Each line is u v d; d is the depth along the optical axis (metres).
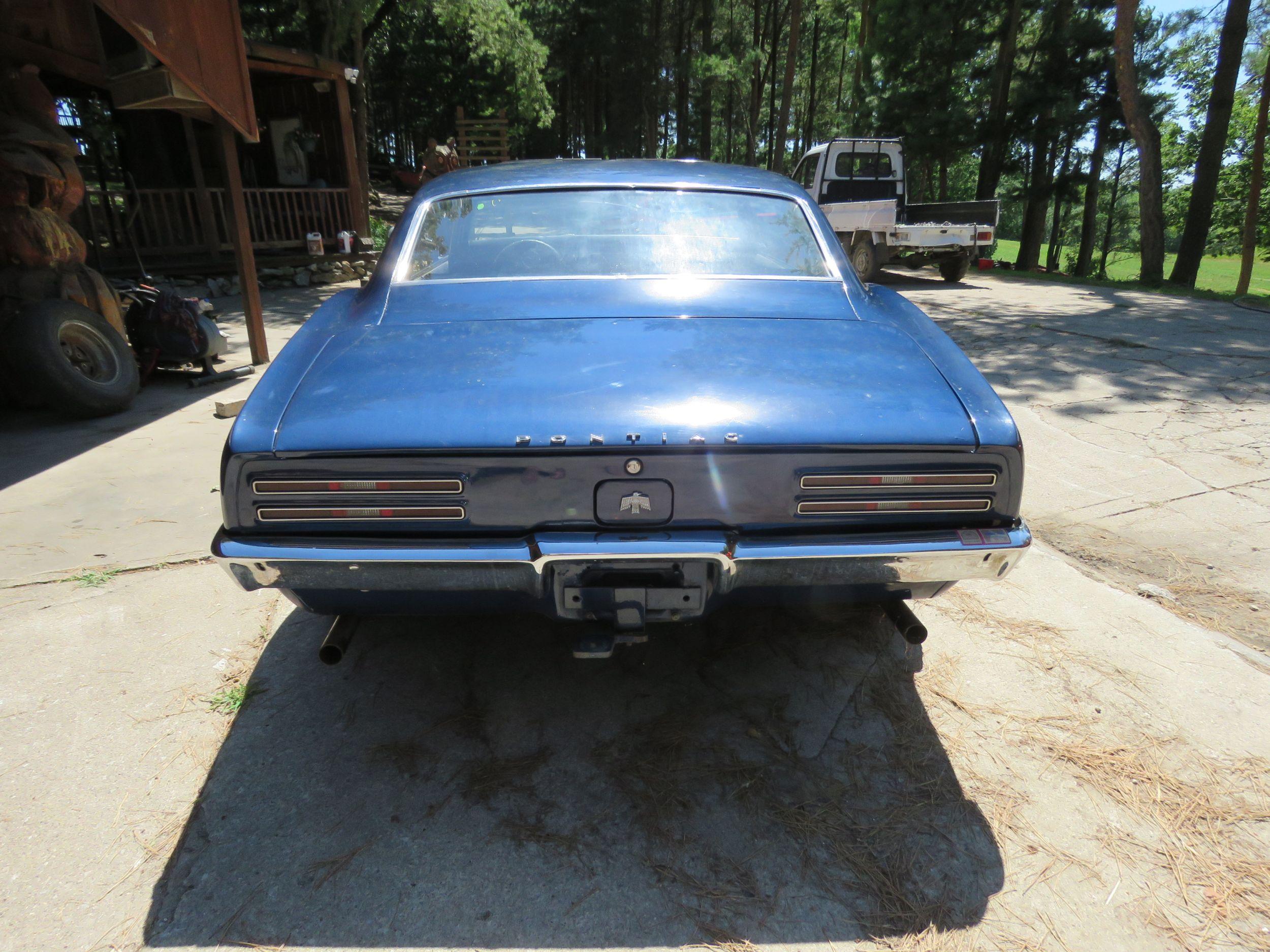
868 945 1.69
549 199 2.80
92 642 2.81
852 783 2.16
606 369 2.01
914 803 2.09
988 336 8.17
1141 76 19.31
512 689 2.55
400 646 2.79
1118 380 6.20
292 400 1.93
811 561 1.86
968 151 22.44
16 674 2.62
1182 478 4.28
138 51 6.12
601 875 1.85
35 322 5.33
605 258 2.60
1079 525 3.79
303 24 21.59
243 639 2.84
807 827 2.00
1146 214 14.36
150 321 6.61
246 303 7.22
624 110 36.53
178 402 6.19
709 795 2.11
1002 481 1.88
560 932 1.71
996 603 3.07
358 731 2.36
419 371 2.01
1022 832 1.99
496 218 2.74
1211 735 2.34
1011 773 2.19
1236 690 2.54
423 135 41.72
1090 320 9.17
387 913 1.75
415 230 2.71
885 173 14.59
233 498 1.82
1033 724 2.39
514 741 2.32
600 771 2.19
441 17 27.22
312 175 15.04
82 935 1.70
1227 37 14.31
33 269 5.85
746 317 2.34
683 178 2.93
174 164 13.66
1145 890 1.83
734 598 2.07
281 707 2.46
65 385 5.38
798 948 1.68
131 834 1.97
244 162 14.20
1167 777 2.18
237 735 2.34
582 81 43.69
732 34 35.69
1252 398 5.64
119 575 3.29
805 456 1.82
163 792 2.12
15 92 6.04
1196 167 15.05
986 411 1.93
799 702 2.50
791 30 21.36
